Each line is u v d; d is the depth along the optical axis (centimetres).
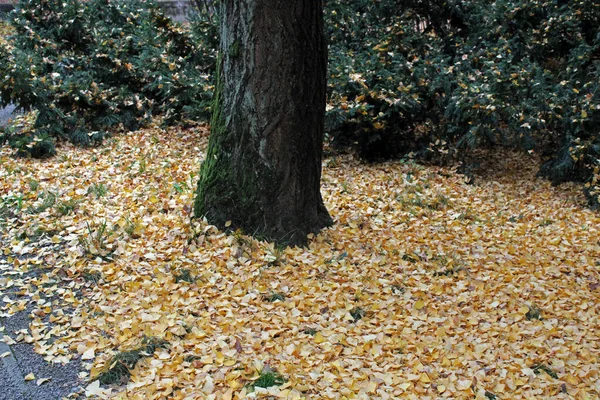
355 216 584
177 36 934
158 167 687
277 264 475
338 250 511
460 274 491
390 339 389
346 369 347
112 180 652
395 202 641
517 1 928
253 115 492
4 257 482
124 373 342
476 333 408
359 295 439
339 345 375
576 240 600
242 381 331
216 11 964
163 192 598
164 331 375
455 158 814
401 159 789
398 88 761
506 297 461
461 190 727
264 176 498
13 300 421
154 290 424
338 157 784
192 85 829
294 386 326
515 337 405
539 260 541
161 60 855
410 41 887
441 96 801
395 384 339
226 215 506
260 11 478
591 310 456
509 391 348
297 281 451
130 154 744
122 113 862
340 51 862
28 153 730
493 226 620
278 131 494
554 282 502
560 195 742
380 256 503
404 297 448
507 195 736
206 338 371
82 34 929
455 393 338
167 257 473
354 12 962
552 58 948
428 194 683
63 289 432
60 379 340
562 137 764
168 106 854
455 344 389
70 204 565
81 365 352
